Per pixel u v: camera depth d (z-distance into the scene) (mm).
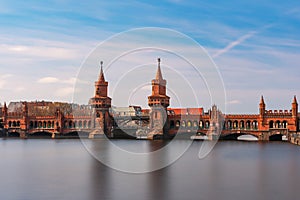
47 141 189000
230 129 196125
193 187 67875
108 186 68688
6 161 104000
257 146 153750
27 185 70062
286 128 190125
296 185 69625
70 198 60844
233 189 66500
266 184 70438
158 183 71062
